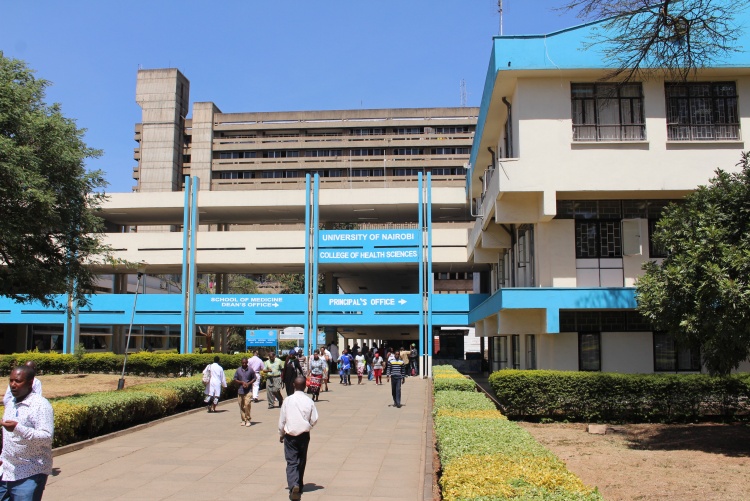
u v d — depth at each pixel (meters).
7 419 5.87
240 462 11.30
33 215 18.41
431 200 36.78
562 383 16.14
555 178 18.45
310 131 85.88
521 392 16.23
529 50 18.50
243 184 84.81
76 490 9.16
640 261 18.92
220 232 38.09
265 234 37.88
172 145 83.44
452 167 82.88
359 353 39.03
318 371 22.44
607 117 18.83
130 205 38.62
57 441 12.08
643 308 13.16
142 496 8.82
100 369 35.94
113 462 11.25
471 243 32.97
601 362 18.84
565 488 5.92
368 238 36.56
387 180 82.94
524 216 19.27
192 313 37.19
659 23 12.53
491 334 26.67
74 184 19.94
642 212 19.16
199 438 14.02
